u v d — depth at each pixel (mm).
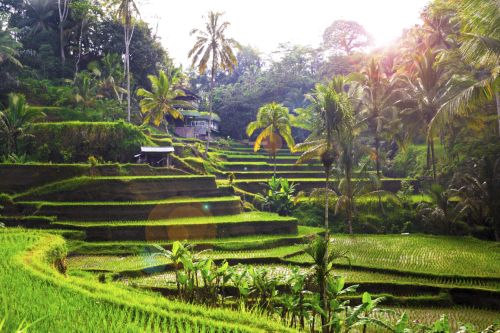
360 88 42500
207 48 48406
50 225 28219
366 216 38531
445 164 42656
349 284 20688
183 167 44406
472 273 21812
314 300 12219
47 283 10953
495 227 33062
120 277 21484
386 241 31250
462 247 28828
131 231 27812
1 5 62531
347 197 36156
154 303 10688
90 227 27547
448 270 22406
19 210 30453
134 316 9305
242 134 72812
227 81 99125
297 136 66938
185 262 14852
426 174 43562
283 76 75688
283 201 39938
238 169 51781
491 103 39219
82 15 58906
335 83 41125
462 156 40656
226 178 47875
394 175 48969
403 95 41312
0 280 10664
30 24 61531
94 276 19344
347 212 37344
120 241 27469
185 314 9742
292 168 52281
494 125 40031
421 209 37250
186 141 56406
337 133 25500
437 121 19609
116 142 41781
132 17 52500
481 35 18266
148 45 64438
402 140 44719
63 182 32625
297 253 27484
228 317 10125
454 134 42188
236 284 14805
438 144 47531
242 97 74500
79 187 32281
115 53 58875
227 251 27219
